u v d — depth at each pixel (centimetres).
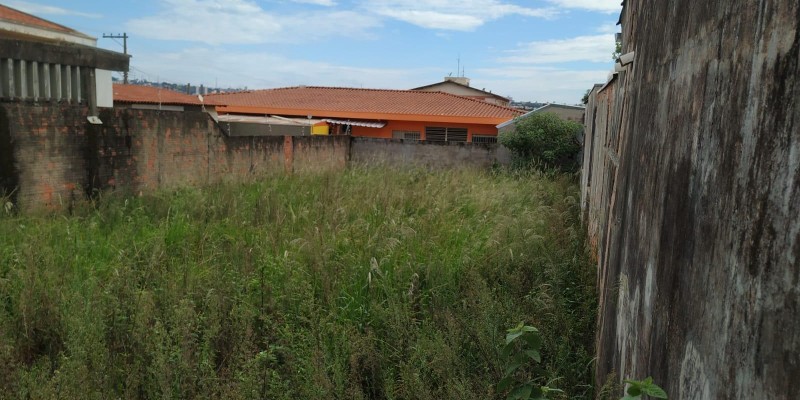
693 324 150
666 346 176
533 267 502
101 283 428
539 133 1391
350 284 471
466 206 812
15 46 648
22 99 669
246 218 692
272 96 2416
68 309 380
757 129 118
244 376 313
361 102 2242
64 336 361
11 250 491
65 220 616
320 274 480
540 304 409
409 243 566
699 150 160
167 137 888
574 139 1426
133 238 564
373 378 345
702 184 153
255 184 975
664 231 195
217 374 343
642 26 317
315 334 369
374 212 730
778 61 110
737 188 126
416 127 2078
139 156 834
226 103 2312
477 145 1529
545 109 1578
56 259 482
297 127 1549
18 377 299
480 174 1250
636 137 297
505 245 553
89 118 744
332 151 1460
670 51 218
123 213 679
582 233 696
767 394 106
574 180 1323
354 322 418
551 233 628
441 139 2066
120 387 318
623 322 263
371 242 554
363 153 1578
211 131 991
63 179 713
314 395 302
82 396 286
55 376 302
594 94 839
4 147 636
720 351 129
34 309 382
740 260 122
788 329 100
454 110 2128
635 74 328
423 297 460
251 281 450
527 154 1431
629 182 306
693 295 152
